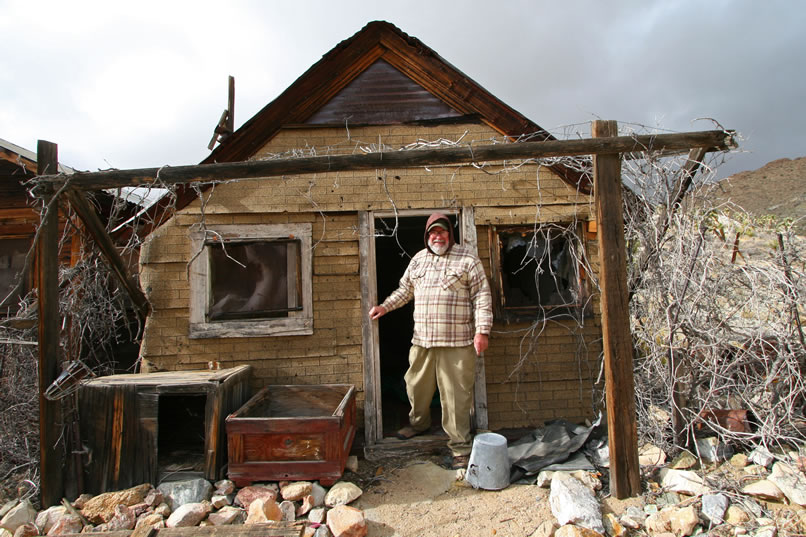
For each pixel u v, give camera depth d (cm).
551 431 396
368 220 439
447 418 377
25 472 370
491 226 445
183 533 283
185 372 394
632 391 317
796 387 332
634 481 312
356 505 323
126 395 338
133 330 566
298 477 328
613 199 324
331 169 326
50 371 327
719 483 311
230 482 333
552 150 320
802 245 369
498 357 436
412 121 450
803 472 304
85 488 334
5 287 564
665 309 360
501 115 446
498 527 294
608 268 321
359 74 452
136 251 554
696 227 353
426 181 444
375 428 418
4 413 397
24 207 577
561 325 441
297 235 434
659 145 319
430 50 439
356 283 436
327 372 430
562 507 295
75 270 424
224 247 411
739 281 357
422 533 292
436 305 374
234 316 425
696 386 359
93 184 326
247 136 434
